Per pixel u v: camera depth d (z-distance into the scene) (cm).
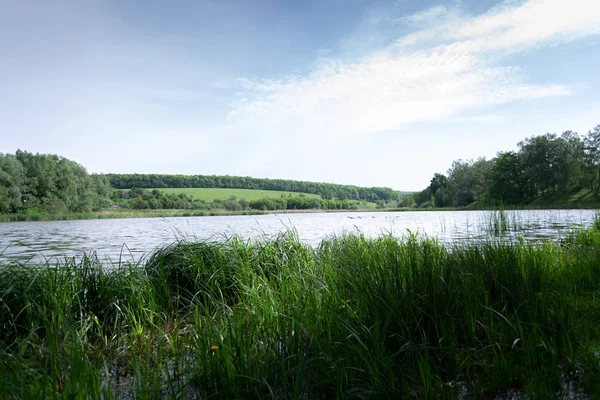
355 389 222
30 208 5750
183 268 537
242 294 465
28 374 254
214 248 594
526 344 274
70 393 208
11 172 5675
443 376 270
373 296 343
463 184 8894
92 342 380
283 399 228
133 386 269
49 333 303
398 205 10594
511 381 250
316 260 621
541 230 1544
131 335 372
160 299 476
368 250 616
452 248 535
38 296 405
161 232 2325
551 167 7088
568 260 599
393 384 226
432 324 326
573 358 262
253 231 2109
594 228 1005
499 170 7731
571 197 6612
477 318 344
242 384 243
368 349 274
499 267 438
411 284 358
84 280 456
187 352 322
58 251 1262
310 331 300
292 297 387
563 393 232
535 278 442
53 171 6288
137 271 514
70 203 6309
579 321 345
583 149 7262
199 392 247
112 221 4500
